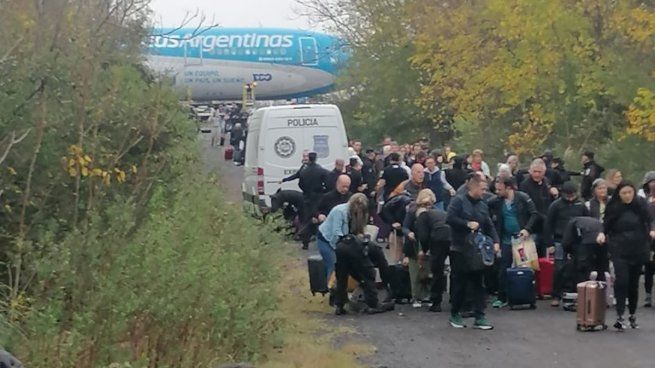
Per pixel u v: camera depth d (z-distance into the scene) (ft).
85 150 36.01
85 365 28.04
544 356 42.42
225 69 245.45
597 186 56.54
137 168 39.45
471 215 48.32
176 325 31.32
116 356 28.66
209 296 32.27
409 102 167.73
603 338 46.37
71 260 28.73
